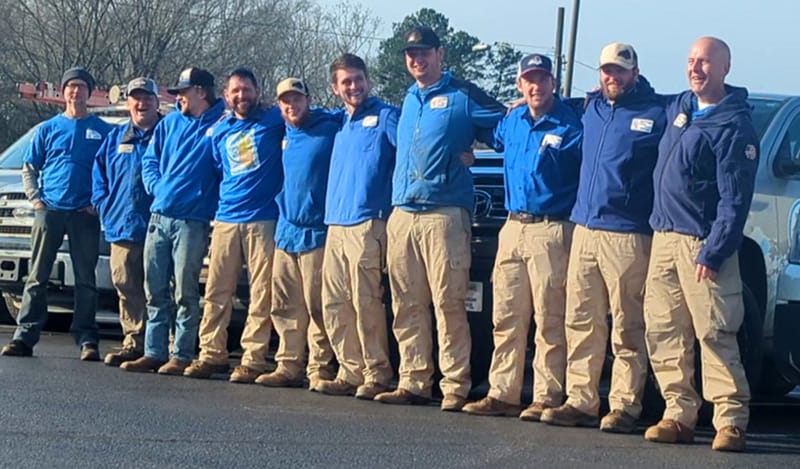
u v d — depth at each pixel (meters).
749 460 6.13
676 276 6.45
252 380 8.04
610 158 6.61
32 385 7.53
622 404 6.75
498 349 7.17
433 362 7.58
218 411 6.97
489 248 7.51
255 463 5.73
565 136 6.87
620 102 6.64
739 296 6.38
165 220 8.28
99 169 8.73
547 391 7.02
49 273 8.90
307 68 40.28
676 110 6.41
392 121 7.48
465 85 7.20
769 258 7.05
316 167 7.75
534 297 7.01
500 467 5.80
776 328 7.10
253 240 8.06
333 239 7.61
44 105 33.91
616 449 6.27
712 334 6.34
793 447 6.57
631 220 6.61
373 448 6.12
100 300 9.84
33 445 5.94
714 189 6.27
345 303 7.65
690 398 6.55
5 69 33.75
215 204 8.37
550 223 6.94
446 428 6.70
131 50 33.97
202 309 8.99
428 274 7.27
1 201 9.73
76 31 33.59
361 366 7.72
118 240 8.66
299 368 8.02
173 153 8.28
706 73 6.21
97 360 8.81
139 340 8.70
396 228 7.32
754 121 7.47
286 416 6.90
